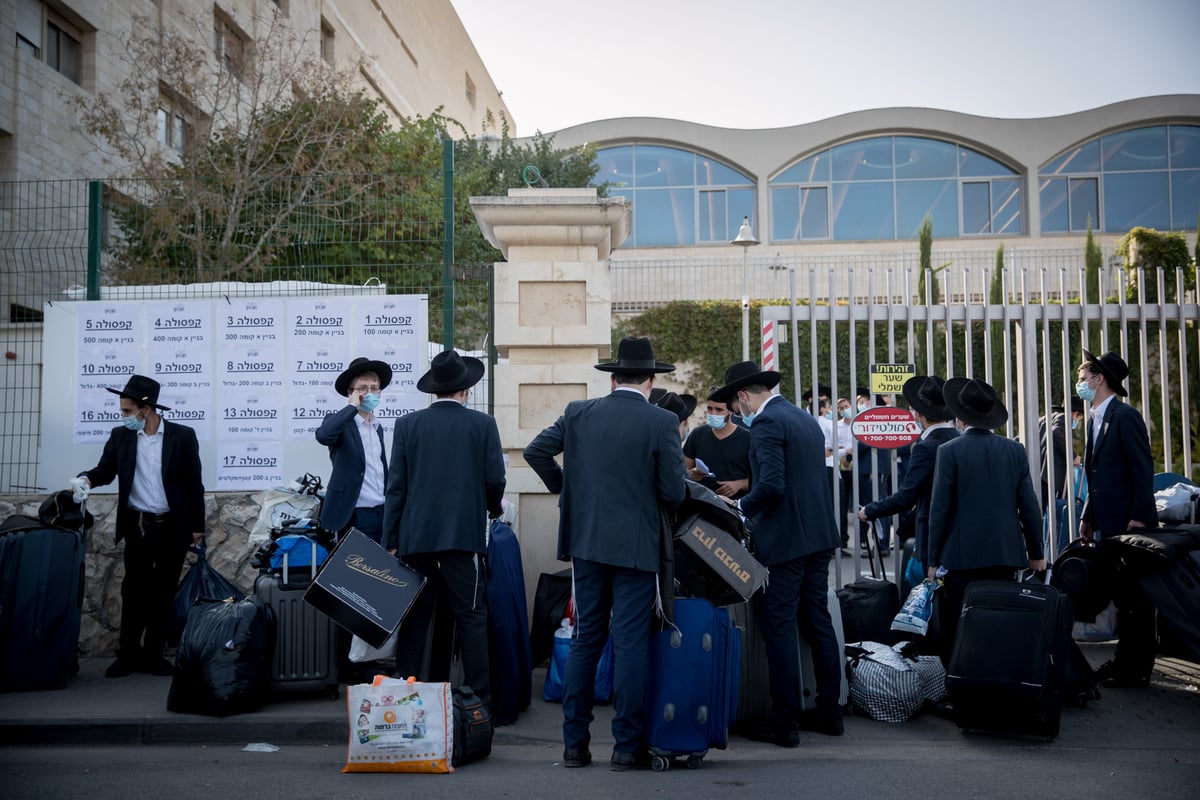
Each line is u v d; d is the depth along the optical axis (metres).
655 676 5.14
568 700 5.21
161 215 9.84
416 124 16.02
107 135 15.52
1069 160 29.59
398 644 5.91
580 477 5.30
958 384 6.57
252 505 7.96
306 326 8.01
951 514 6.16
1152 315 8.12
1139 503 6.74
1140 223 29.25
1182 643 6.35
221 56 20.17
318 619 6.34
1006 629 5.67
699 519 5.38
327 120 13.94
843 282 25.98
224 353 8.05
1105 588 6.78
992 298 18.94
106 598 7.98
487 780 4.86
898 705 6.16
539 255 7.79
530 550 7.59
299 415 7.97
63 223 8.57
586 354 7.73
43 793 4.65
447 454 5.77
